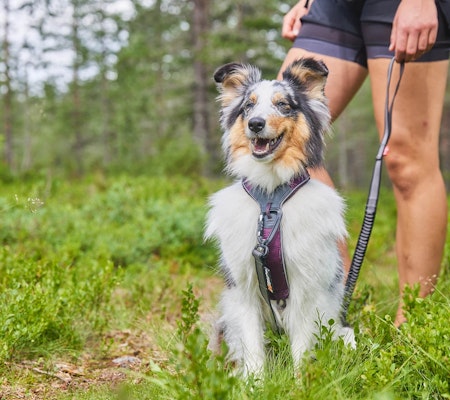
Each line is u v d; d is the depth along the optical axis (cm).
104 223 360
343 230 167
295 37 201
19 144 1511
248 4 892
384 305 203
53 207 373
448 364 144
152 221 349
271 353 171
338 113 192
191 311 176
